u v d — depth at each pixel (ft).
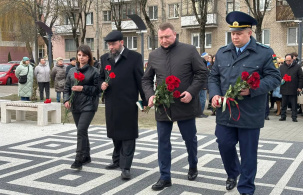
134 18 49.29
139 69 17.48
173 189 15.71
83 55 18.85
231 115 14.07
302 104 39.40
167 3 113.70
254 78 12.94
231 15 13.96
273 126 32.30
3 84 86.94
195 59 15.57
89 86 18.63
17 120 35.42
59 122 34.06
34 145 24.53
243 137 14.14
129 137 17.22
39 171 18.52
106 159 20.81
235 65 14.17
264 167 18.90
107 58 17.74
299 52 39.65
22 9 99.86
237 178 17.04
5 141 25.84
